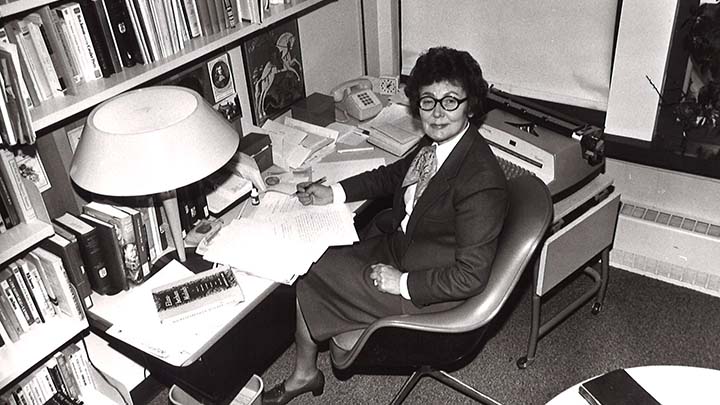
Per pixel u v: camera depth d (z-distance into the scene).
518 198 1.98
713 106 2.49
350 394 2.54
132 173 1.75
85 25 1.86
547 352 2.68
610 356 2.64
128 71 1.98
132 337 1.87
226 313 1.93
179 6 2.07
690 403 1.72
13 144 1.70
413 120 2.79
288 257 2.07
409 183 2.13
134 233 1.99
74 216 2.02
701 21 2.34
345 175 2.51
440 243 2.01
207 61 2.41
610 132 2.75
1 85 1.62
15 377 1.91
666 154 2.63
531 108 2.56
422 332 1.90
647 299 2.89
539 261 2.37
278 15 2.39
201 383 2.12
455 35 3.02
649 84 2.56
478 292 1.89
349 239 2.15
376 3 3.12
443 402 2.50
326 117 2.85
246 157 2.40
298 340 2.36
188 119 1.81
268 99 2.77
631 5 2.44
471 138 1.95
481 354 2.68
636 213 2.87
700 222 2.78
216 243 2.14
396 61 3.26
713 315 2.79
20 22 1.74
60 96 1.85
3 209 1.86
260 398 2.39
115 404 2.34
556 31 2.72
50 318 2.07
